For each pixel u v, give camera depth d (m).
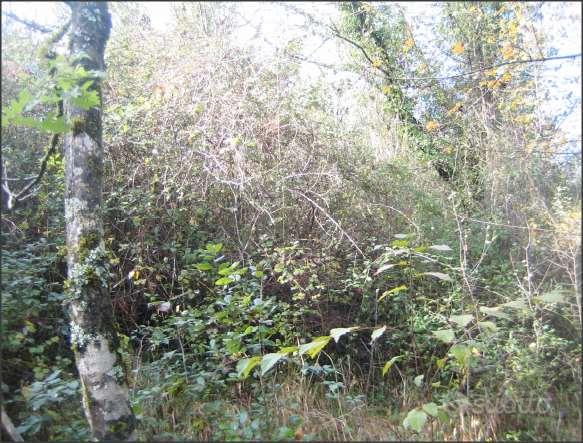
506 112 5.52
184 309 5.16
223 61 5.74
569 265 4.20
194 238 5.48
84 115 3.63
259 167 5.46
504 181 5.07
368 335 5.23
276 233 5.44
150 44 6.14
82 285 3.54
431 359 4.53
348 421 3.98
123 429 3.46
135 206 5.24
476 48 6.48
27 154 5.36
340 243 5.39
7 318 3.95
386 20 7.19
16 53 4.84
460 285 4.81
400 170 6.14
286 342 4.81
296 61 6.50
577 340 4.08
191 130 5.36
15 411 3.74
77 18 3.68
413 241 5.38
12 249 4.80
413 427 3.40
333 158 5.83
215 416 3.88
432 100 6.84
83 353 3.51
